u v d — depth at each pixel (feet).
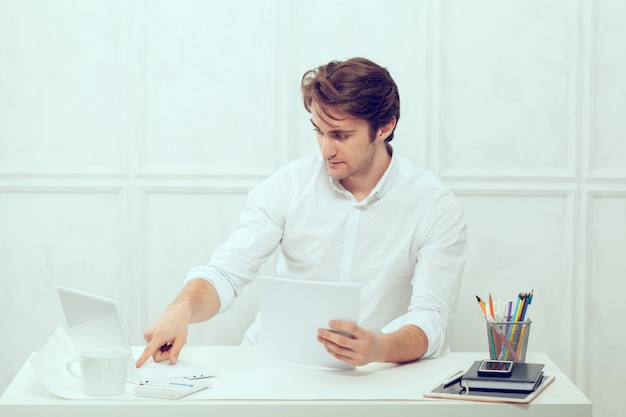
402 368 5.56
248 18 8.50
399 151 8.57
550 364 5.69
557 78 8.53
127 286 8.65
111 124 8.57
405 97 8.54
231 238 6.95
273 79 8.52
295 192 6.97
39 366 5.09
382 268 6.81
